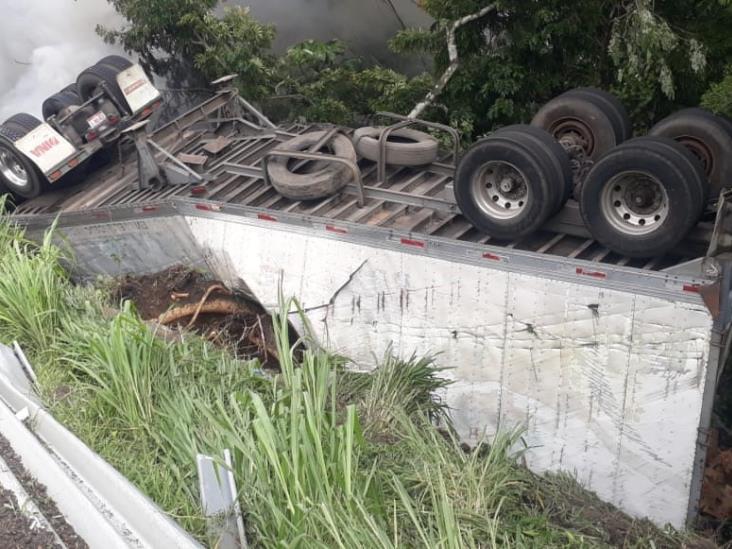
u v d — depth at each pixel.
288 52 11.84
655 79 8.70
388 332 6.08
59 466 3.03
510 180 5.67
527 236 5.87
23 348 4.73
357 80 11.54
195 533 2.94
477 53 9.91
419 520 3.21
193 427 3.61
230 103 8.85
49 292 4.99
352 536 2.71
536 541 3.42
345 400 4.94
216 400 3.92
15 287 4.93
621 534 4.30
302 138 7.38
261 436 3.04
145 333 4.31
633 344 4.92
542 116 6.64
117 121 8.37
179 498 3.20
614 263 5.46
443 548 2.83
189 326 6.67
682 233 5.02
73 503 2.82
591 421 5.18
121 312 4.76
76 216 7.62
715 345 4.64
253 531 3.00
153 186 7.84
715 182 5.86
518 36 9.37
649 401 4.93
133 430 3.77
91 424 3.80
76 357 4.42
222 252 6.99
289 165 7.33
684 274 4.68
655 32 7.90
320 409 3.33
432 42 10.27
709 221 5.52
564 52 9.73
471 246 5.48
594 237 5.40
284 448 3.14
